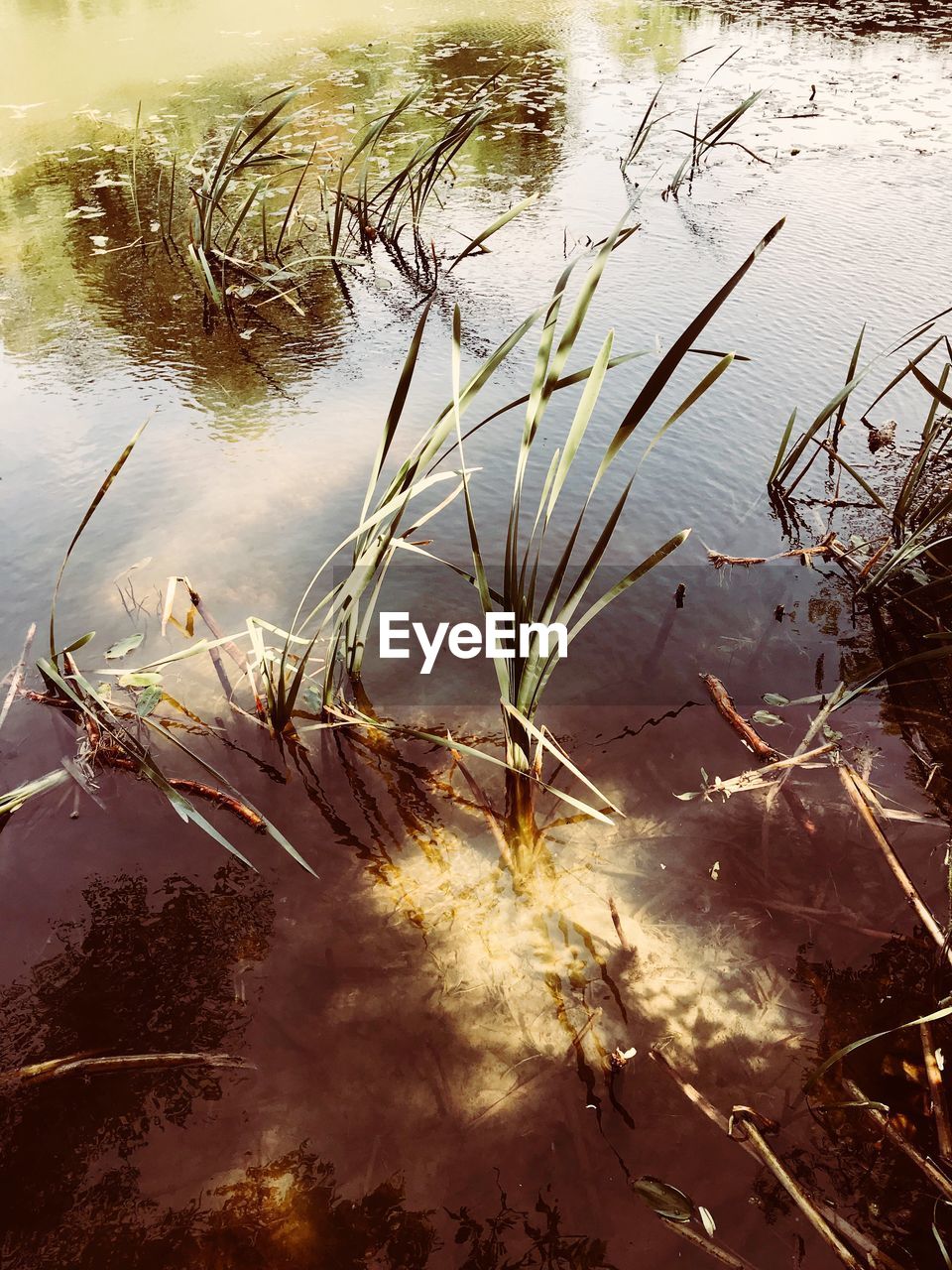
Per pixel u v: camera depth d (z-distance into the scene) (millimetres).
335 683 1650
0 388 2594
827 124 4617
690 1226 1025
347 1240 1027
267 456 2246
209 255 3412
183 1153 1095
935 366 2510
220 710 1613
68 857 1387
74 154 4492
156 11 7387
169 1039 1188
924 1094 1121
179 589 1827
